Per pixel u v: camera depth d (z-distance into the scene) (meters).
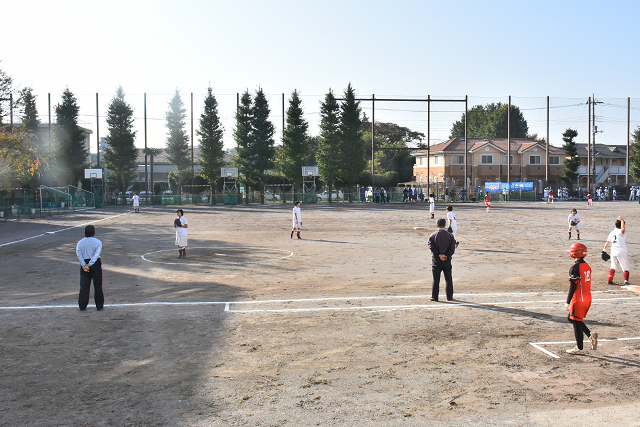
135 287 12.35
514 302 10.50
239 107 65.00
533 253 18.48
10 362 6.86
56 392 5.82
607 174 87.06
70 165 65.00
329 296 11.23
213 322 8.91
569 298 7.14
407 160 95.19
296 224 23.56
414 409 5.30
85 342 7.75
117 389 5.91
